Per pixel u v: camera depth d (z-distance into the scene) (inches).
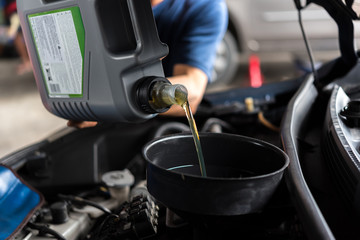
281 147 23.5
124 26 19.8
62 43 21.8
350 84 34.9
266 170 21.2
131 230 23.0
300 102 30.5
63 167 34.2
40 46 22.9
